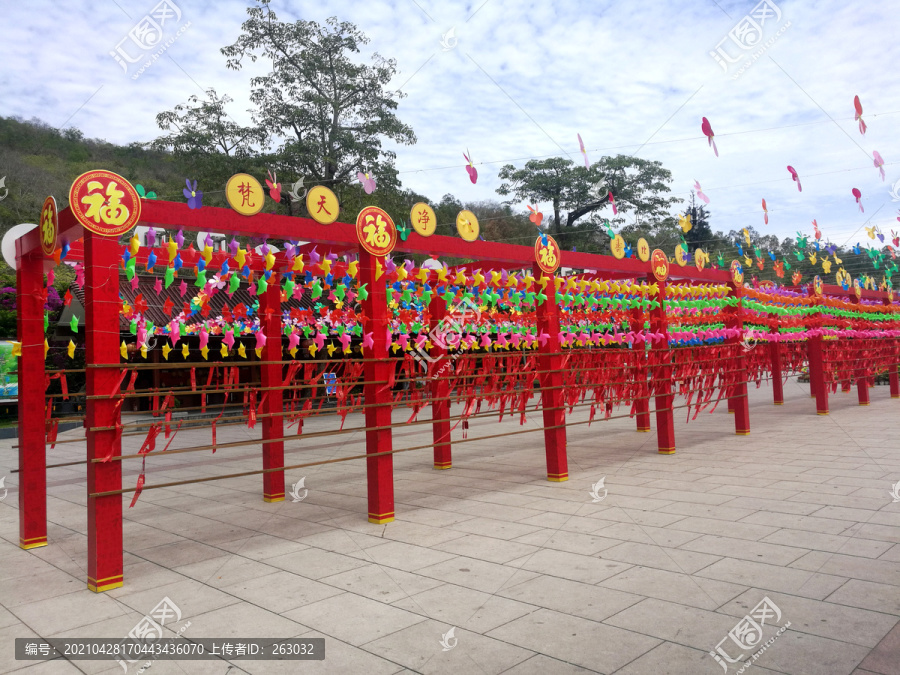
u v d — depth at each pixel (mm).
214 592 4215
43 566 5031
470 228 6793
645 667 2926
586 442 10758
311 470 9227
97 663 3232
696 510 5820
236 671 3078
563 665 2980
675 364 9148
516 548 4910
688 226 9367
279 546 5273
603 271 8797
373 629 3498
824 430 10727
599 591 3918
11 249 5734
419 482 7895
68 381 16250
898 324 16234
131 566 4863
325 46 18500
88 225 4293
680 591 3857
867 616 3373
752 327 11492
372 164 18828
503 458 9656
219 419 5465
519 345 7887
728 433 11023
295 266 5668
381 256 6047
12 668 3199
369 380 6031
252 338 14539
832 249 10836
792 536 4879
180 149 16984
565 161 22281
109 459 4391
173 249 4992
